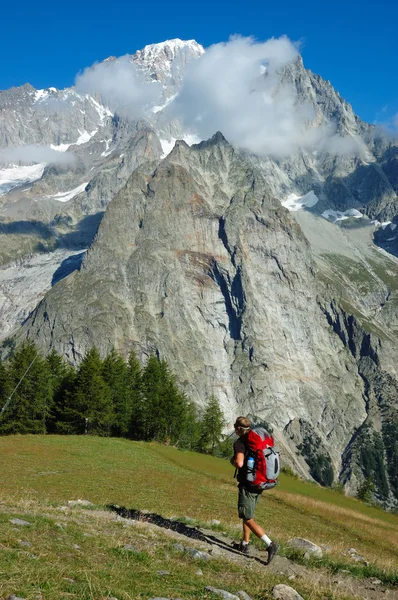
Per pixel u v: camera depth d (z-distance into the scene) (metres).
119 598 8.16
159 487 41.47
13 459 49.00
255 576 11.18
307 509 42.88
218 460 75.19
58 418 93.19
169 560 11.41
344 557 16.81
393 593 12.00
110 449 63.44
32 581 8.04
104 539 12.33
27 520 13.19
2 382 88.31
